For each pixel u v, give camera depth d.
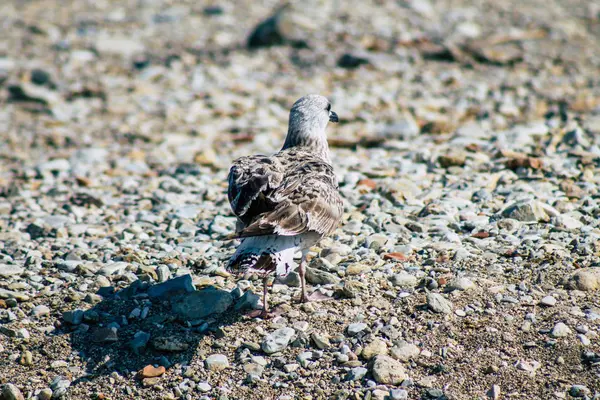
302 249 9.62
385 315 9.80
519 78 25.28
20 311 10.26
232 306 10.26
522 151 16.36
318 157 10.67
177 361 9.36
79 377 9.23
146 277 11.01
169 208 14.60
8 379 9.22
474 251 11.18
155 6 36.03
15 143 21.11
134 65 28.27
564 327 9.17
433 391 8.46
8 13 35.06
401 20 31.39
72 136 21.66
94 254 12.03
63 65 28.12
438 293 10.02
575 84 24.53
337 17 31.39
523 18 32.31
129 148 20.41
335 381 8.81
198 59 28.38
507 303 9.78
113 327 9.85
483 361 8.89
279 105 23.80
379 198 14.01
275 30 29.53
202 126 22.09
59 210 14.84
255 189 9.37
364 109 22.45
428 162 16.11
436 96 23.64
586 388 8.33
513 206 12.53
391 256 11.24
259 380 8.91
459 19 32.00
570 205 12.78
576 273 10.15
